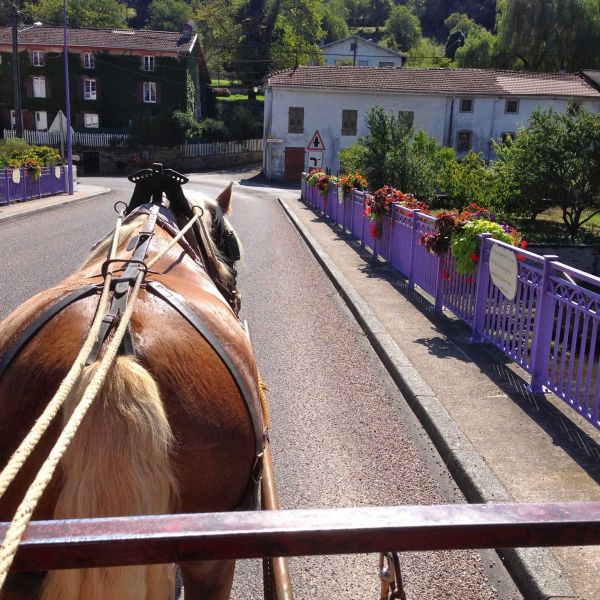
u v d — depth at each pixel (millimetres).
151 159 56000
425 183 26266
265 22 76562
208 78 68625
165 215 3297
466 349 7621
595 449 4914
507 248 6852
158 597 1849
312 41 83250
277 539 1355
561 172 24516
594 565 3455
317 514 1403
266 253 15656
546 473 4508
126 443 1752
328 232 19391
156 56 57031
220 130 59469
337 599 3381
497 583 3531
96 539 1312
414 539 1379
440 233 8922
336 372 7129
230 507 2150
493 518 1398
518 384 6387
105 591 1740
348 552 1377
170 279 2557
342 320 9492
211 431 1995
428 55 96312
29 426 1910
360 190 19094
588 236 25391
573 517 1404
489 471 4508
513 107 48031
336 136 48156
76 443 1758
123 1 116562
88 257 3066
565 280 5578
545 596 3211
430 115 47750
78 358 1819
